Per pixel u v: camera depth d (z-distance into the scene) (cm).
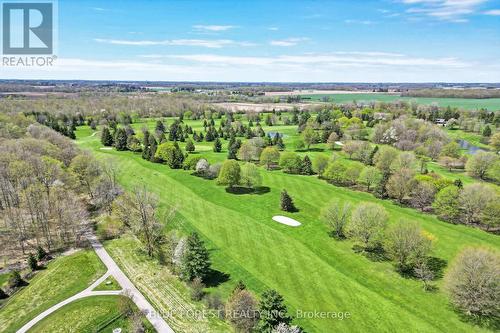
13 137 10875
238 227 6988
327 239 6569
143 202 6266
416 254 5325
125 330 4203
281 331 3844
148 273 5419
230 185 9319
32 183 7169
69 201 6825
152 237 6125
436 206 7331
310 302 4766
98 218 7312
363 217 6106
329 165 9862
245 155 11869
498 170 9581
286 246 6278
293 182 9775
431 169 11069
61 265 5594
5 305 4697
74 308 4591
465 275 4525
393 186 8131
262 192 8950
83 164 8619
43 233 6512
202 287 5025
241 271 5478
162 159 11925
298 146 13875
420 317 4503
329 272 5497
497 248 6141
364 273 5500
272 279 5291
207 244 6275
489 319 4447
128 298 4738
